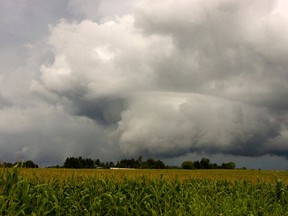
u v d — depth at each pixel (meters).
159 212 12.65
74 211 11.80
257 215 13.17
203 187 16.38
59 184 13.70
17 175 11.16
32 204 11.03
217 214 12.36
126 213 12.23
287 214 13.47
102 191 13.62
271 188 17.69
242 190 17.38
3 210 9.91
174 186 15.00
